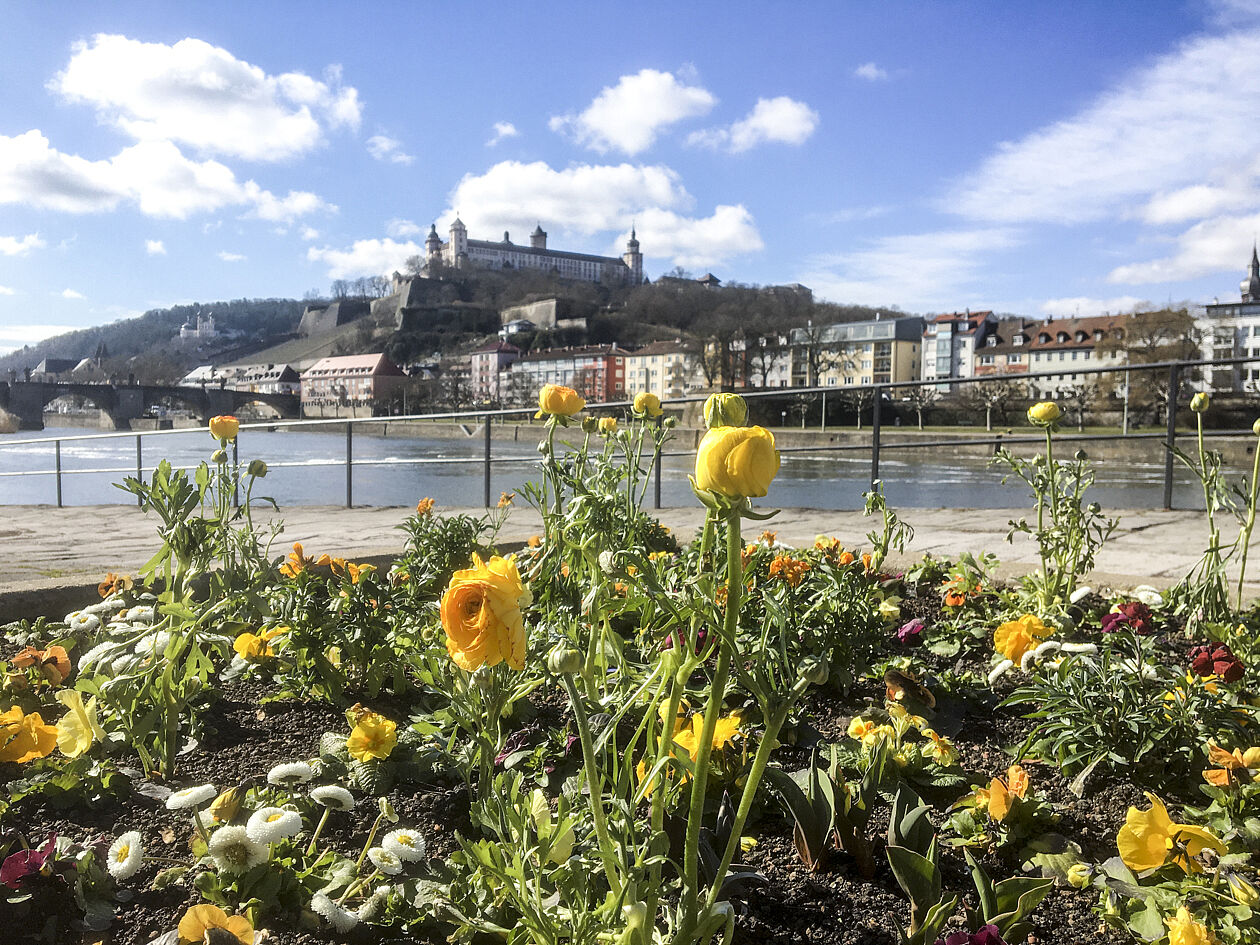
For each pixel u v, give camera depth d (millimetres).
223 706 1930
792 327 98812
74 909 1179
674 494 10398
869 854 1338
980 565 3006
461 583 837
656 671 943
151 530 6211
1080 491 2561
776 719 853
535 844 1047
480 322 165375
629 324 147125
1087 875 1302
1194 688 1730
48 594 2666
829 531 5094
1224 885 1213
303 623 2014
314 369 141875
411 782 1567
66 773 1494
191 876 1255
